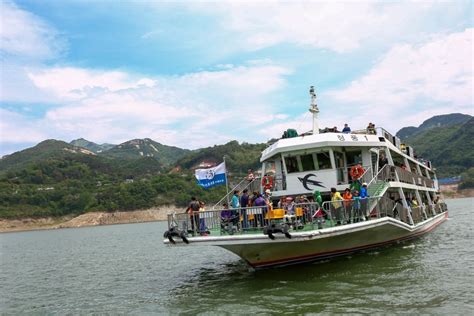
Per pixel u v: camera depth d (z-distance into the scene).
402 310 11.04
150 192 196.12
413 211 24.16
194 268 22.75
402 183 23.12
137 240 58.59
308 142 19.47
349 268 16.27
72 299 18.22
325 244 16.50
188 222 15.86
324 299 12.48
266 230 14.36
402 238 22.64
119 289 19.19
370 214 18.17
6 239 110.88
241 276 17.47
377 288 13.32
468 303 11.26
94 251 44.88
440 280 13.97
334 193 16.88
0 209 194.25
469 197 178.12
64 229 170.00
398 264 16.81
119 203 192.88
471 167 194.12
